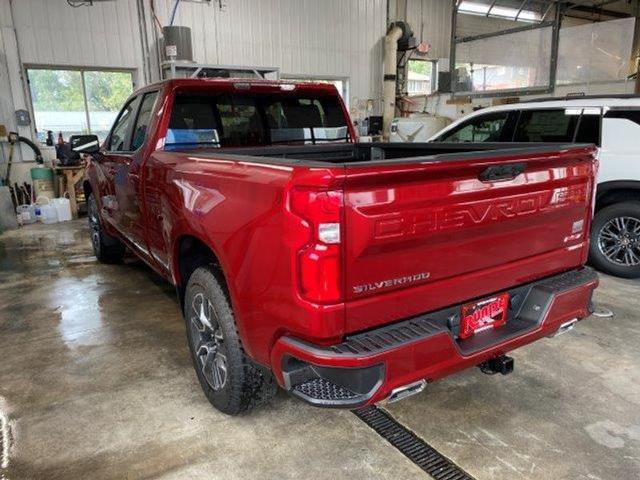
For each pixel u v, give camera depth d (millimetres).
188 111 2932
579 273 2230
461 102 8406
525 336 1929
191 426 2205
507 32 7184
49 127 8211
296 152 3252
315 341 1521
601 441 2066
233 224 1773
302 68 10203
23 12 7527
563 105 4336
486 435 2115
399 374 1565
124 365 2797
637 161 3971
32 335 3229
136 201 3090
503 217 1812
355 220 1454
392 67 10648
